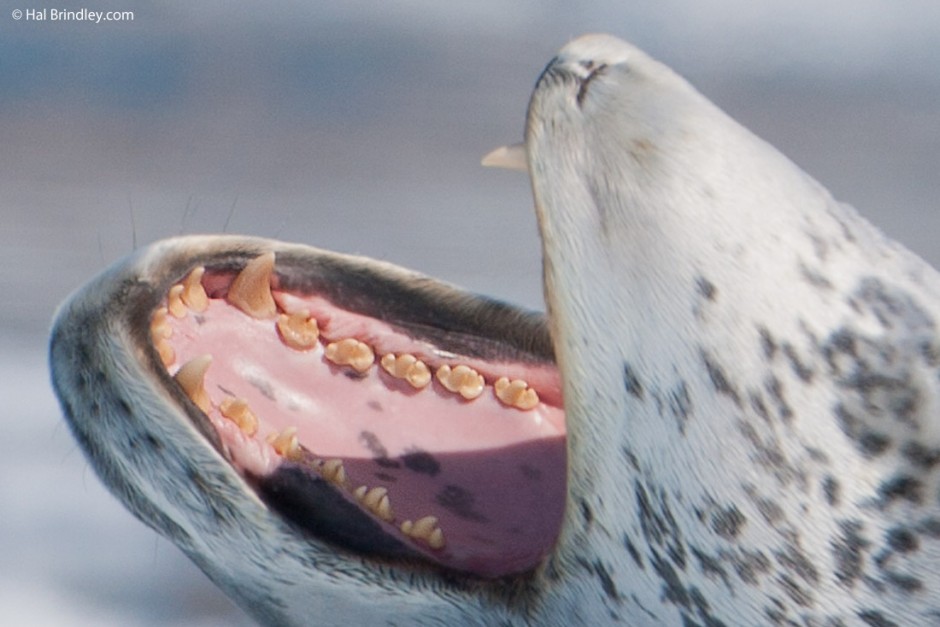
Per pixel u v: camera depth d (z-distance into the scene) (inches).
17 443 439.5
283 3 1344.7
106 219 810.8
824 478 275.6
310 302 280.7
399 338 280.5
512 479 279.3
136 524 397.7
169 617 352.2
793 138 1051.9
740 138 276.7
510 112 1131.3
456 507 278.7
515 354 280.8
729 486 275.7
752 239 275.9
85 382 277.7
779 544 275.7
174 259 279.0
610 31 1317.7
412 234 753.6
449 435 279.7
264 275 279.6
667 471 275.9
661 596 276.5
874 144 1013.2
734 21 1317.7
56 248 744.3
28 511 401.4
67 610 357.4
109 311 277.7
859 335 276.1
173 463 277.3
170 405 277.3
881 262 277.0
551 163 276.5
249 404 279.0
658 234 275.7
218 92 1151.6
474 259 689.6
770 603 276.1
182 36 1261.1
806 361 275.7
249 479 277.7
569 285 276.2
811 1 1341.0
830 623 275.9
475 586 277.4
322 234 767.1
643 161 275.9
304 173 938.7
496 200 845.2
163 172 938.7
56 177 912.9
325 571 277.6
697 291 275.6
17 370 512.1
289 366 279.7
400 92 1171.3
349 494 278.1
